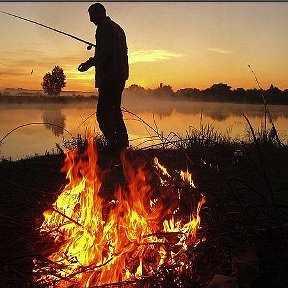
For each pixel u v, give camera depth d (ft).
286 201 15.56
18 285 9.45
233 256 10.28
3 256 9.80
